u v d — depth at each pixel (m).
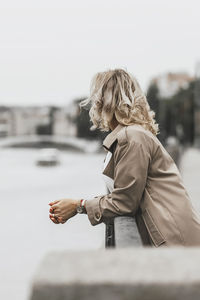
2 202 25.55
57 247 12.91
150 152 2.35
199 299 0.98
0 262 11.48
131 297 0.98
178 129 70.06
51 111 195.12
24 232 15.42
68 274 1.02
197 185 14.76
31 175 51.72
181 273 1.02
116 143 2.44
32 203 25.02
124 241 1.92
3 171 59.28
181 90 94.06
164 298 0.98
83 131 135.25
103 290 0.98
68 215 2.55
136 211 2.41
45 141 144.62
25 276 10.21
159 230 2.25
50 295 0.98
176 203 2.29
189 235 2.24
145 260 1.10
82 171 57.84
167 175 2.37
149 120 2.60
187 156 41.44
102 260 1.10
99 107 2.68
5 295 8.81
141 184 2.29
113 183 2.55
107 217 2.40
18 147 145.00
